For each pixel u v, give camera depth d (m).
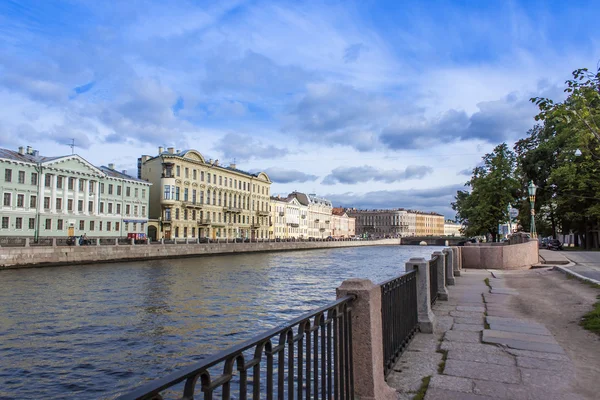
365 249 117.06
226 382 2.40
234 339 14.33
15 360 12.11
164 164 73.19
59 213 54.12
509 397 4.75
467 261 21.58
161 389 1.86
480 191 42.53
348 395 4.01
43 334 14.82
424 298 7.85
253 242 75.25
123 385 10.41
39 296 22.81
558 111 8.78
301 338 3.30
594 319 8.16
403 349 6.46
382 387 4.34
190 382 2.07
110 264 44.47
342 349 3.93
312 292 25.59
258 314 18.42
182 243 58.22
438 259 11.58
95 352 12.84
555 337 7.34
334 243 115.19
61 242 44.88
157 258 52.56
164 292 24.81
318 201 149.50
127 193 65.00
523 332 7.65
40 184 51.94
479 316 9.19
